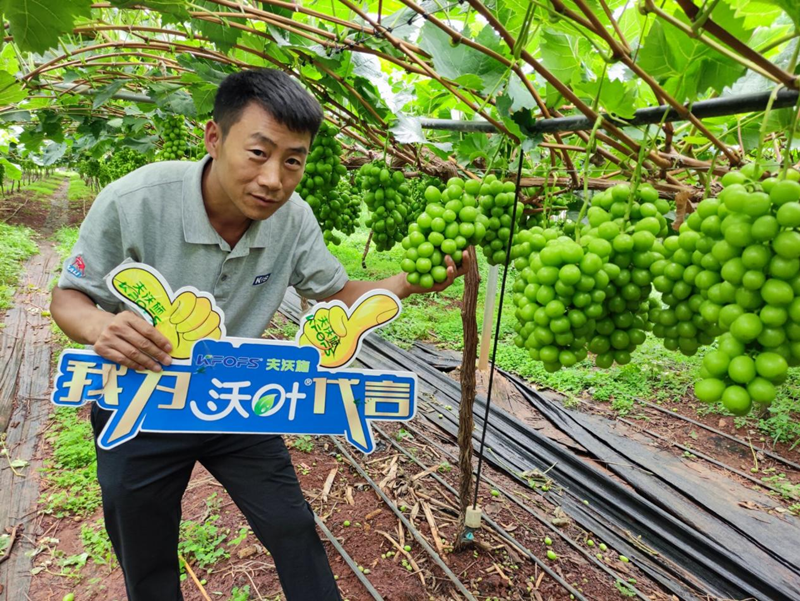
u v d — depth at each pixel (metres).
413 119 2.02
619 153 1.83
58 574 3.02
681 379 6.44
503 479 4.27
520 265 1.48
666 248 1.19
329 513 3.52
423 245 1.55
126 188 1.68
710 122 1.67
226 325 1.97
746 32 1.07
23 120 4.57
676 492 4.37
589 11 1.02
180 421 1.70
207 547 3.13
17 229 11.92
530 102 1.72
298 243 2.05
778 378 0.90
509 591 2.95
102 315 1.61
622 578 3.25
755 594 3.29
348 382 1.81
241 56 2.62
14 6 1.49
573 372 6.53
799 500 4.27
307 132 1.50
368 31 1.74
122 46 2.48
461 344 7.43
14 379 5.30
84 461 4.03
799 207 0.85
